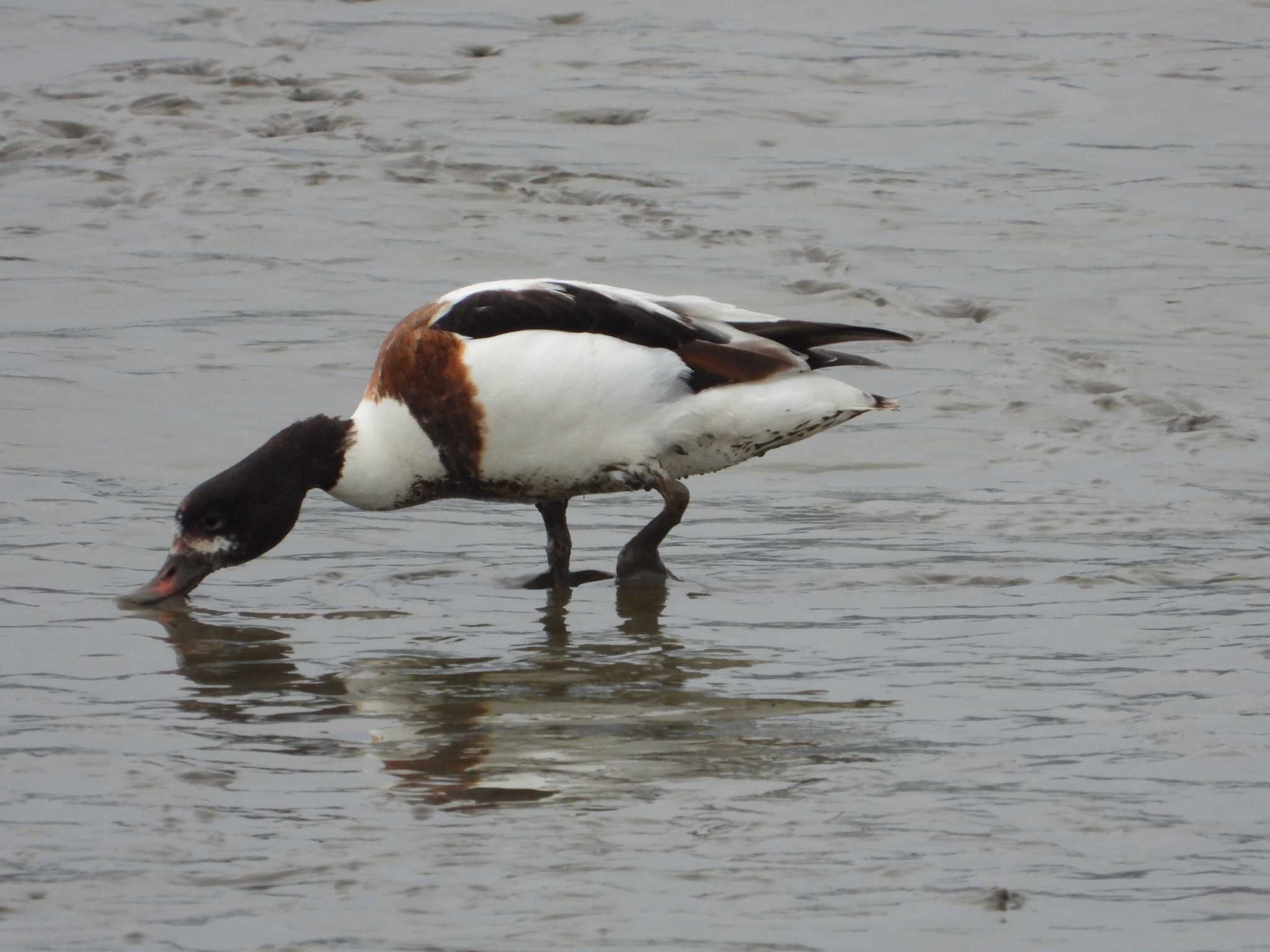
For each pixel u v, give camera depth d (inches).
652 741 321.7
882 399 451.2
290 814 283.9
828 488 541.6
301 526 506.0
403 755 313.9
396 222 865.5
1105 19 1348.4
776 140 1043.9
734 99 1117.7
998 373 649.6
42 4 1325.0
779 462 567.2
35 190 917.2
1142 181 971.3
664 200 910.4
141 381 636.1
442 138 1018.1
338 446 453.1
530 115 1075.9
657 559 457.4
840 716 336.8
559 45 1237.1
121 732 328.2
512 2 1373.0
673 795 291.6
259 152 988.6
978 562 460.1
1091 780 297.6
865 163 998.4
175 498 521.3
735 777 301.0
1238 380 646.5
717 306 468.4
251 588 448.5
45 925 244.1
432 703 348.2
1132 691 350.0
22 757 311.3
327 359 665.6
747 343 451.8
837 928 243.0
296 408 611.8
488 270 793.6
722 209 897.5
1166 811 283.3
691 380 446.9
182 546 440.1
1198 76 1202.6
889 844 270.1
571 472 450.3
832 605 427.5
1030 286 773.3
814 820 279.7
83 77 1134.4
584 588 450.9
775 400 444.5
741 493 538.0
